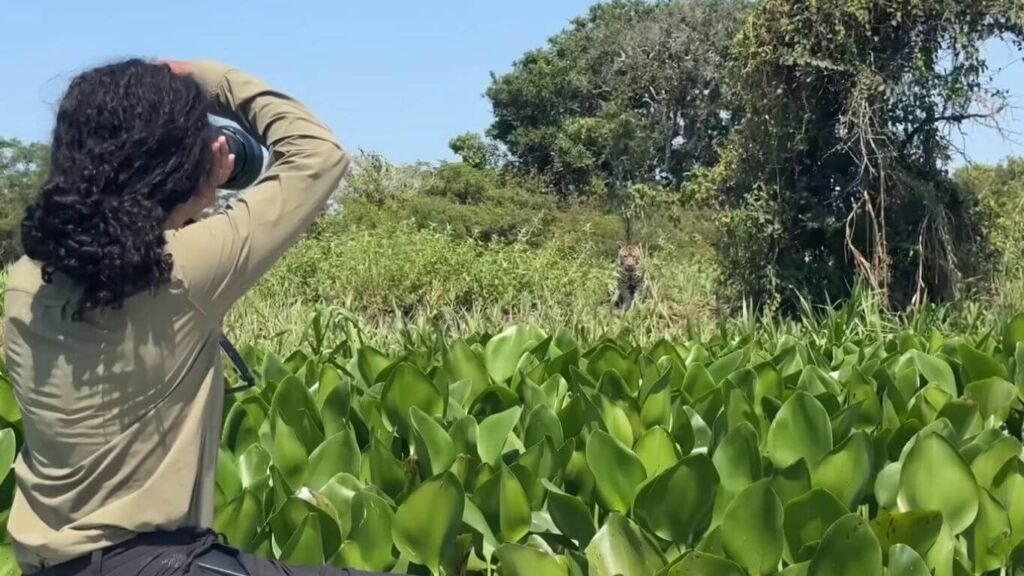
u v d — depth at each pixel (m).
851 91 11.65
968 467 2.87
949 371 4.56
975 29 11.27
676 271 17.73
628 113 34.97
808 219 12.04
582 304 14.04
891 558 2.51
